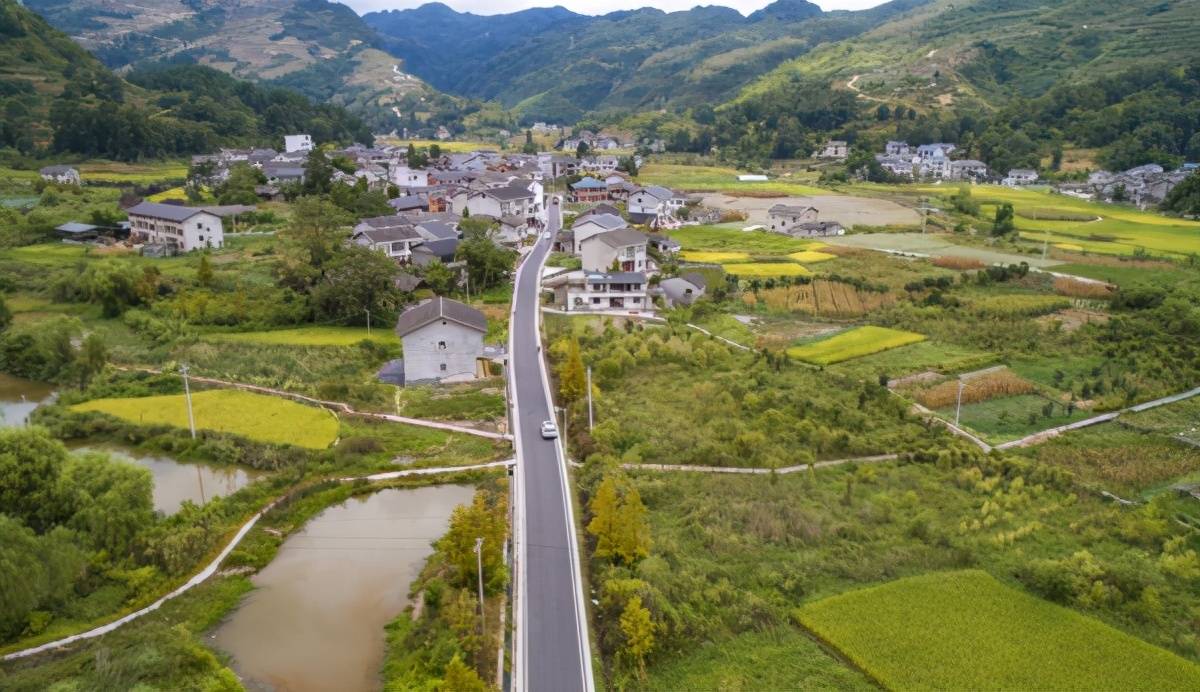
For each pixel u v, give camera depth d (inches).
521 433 2564.0
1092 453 2400.3
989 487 2164.1
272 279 4116.6
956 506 2076.8
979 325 3523.6
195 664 1517.0
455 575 1758.1
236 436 2486.5
